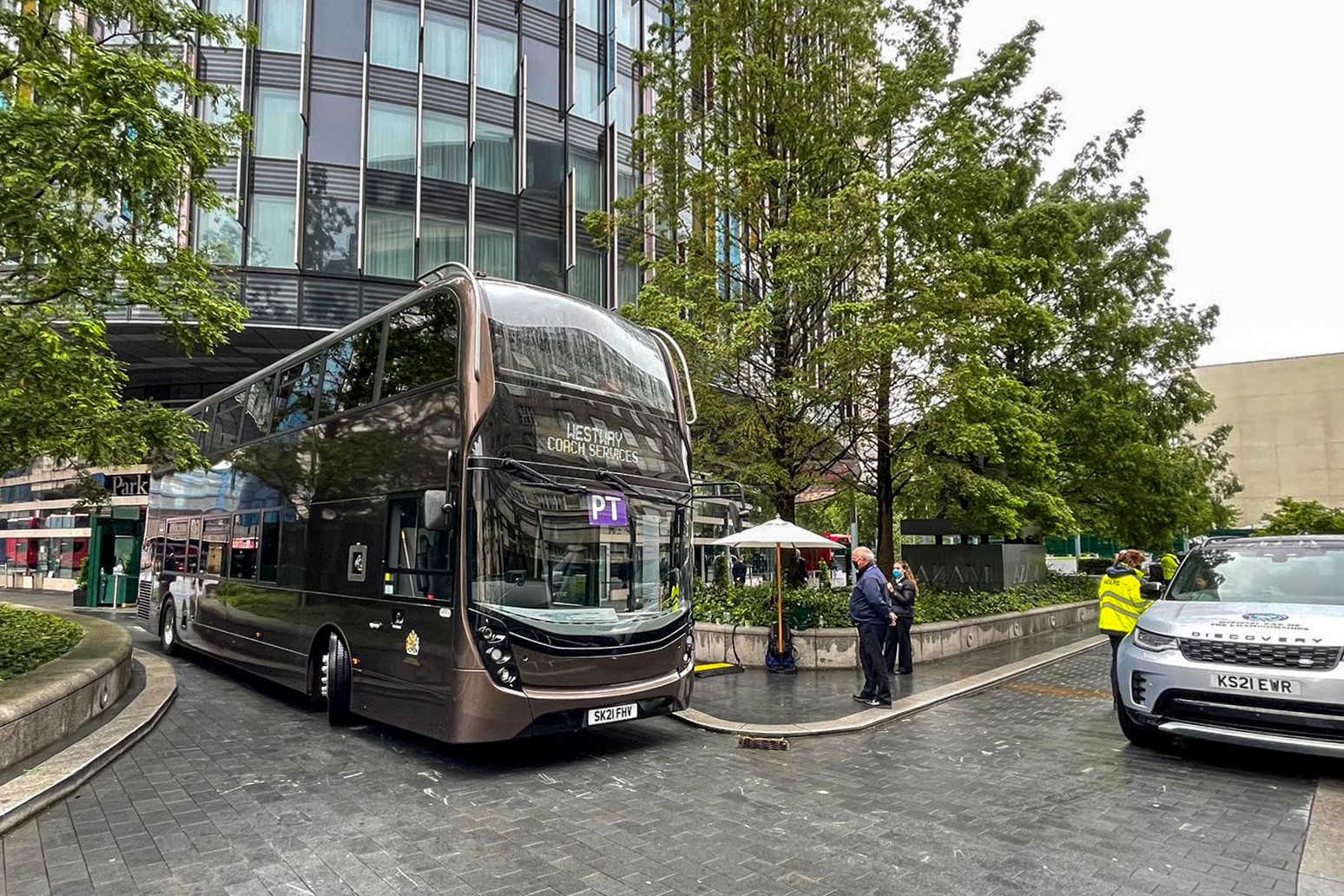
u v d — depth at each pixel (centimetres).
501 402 693
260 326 2098
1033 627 1814
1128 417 2009
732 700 990
